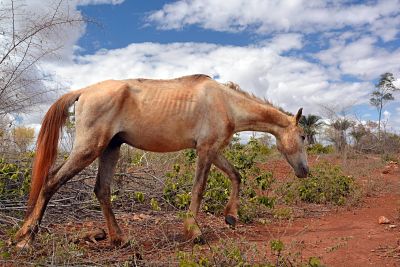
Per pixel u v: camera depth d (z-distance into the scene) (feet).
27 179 20.31
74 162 16.65
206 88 19.04
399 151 60.23
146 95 17.90
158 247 17.17
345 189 30.25
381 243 17.74
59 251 13.97
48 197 16.40
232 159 27.55
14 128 23.97
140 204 24.32
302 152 21.61
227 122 19.20
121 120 17.46
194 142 18.86
